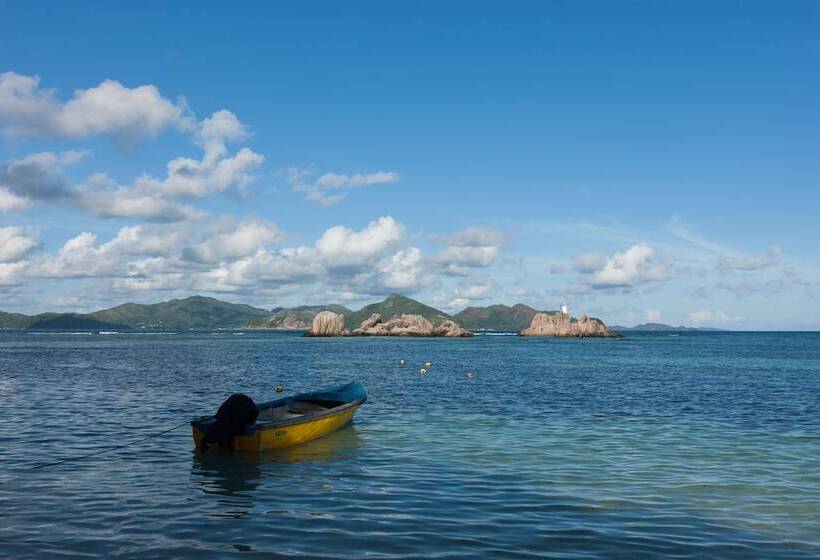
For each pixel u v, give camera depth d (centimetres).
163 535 1275
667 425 2789
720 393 4238
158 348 12312
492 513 1439
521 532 1302
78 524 1345
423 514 1427
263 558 1145
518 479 1770
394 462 1997
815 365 7600
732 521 1391
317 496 1588
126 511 1449
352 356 9819
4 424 2706
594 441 2378
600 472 1862
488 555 1166
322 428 2439
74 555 1155
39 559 1134
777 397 3994
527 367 7131
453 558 1148
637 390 4431
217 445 2172
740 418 3025
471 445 2288
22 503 1512
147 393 3962
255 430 2088
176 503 1520
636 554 1180
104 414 3008
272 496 1587
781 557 1172
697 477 1802
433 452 2158
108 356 8919
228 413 2084
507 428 2678
